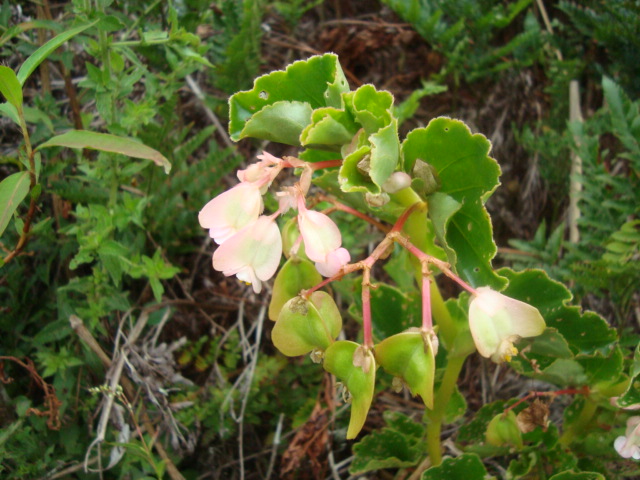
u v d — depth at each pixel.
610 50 0.43
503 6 0.48
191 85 0.43
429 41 0.45
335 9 0.49
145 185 0.37
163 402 0.33
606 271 0.35
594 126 0.41
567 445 0.32
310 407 0.36
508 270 0.29
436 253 0.27
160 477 0.29
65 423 0.33
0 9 0.35
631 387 0.26
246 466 0.36
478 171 0.22
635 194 0.36
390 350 0.21
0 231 0.25
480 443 0.32
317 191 0.41
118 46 0.32
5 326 0.34
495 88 0.46
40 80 0.40
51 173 0.33
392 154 0.20
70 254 0.36
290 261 0.24
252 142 0.44
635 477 0.35
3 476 0.30
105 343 0.35
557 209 0.44
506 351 0.21
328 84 0.22
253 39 0.41
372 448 0.31
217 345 0.37
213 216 0.21
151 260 0.32
